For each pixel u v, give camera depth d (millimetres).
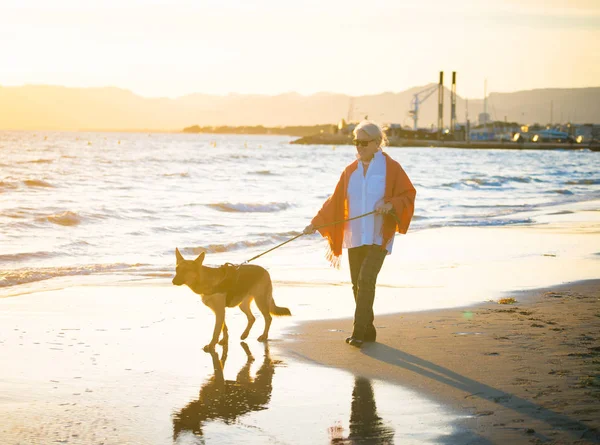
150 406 5289
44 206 21297
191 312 8812
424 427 4836
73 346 6973
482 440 4570
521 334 7602
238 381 5973
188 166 52188
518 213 24219
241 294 7242
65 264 12656
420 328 7973
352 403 5391
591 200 30297
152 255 14016
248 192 30312
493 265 13227
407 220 7457
